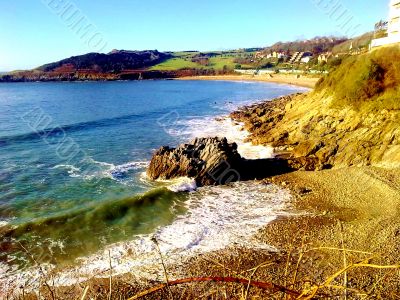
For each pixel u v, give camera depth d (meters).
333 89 37.56
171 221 20.70
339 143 30.27
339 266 14.50
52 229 19.59
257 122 46.72
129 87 137.62
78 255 17.20
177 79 187.62
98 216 21.03
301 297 2.18
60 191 25.70
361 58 36.62
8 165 31.86
